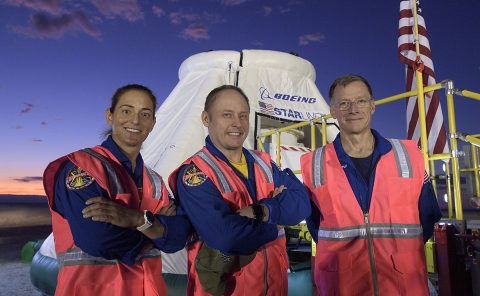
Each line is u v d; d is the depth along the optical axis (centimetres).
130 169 198
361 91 223
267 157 232
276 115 722
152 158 664
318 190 229
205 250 187
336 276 212
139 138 204
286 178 225
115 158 192
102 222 167
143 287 184
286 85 765
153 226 180
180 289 419
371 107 228
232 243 179
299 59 799
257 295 193
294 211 204
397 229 211
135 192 191
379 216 213
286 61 773
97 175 175
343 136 233
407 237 211
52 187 180
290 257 505
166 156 598
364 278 208
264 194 214
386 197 214
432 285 344
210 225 184
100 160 184
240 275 194
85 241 167
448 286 267
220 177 199
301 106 762
